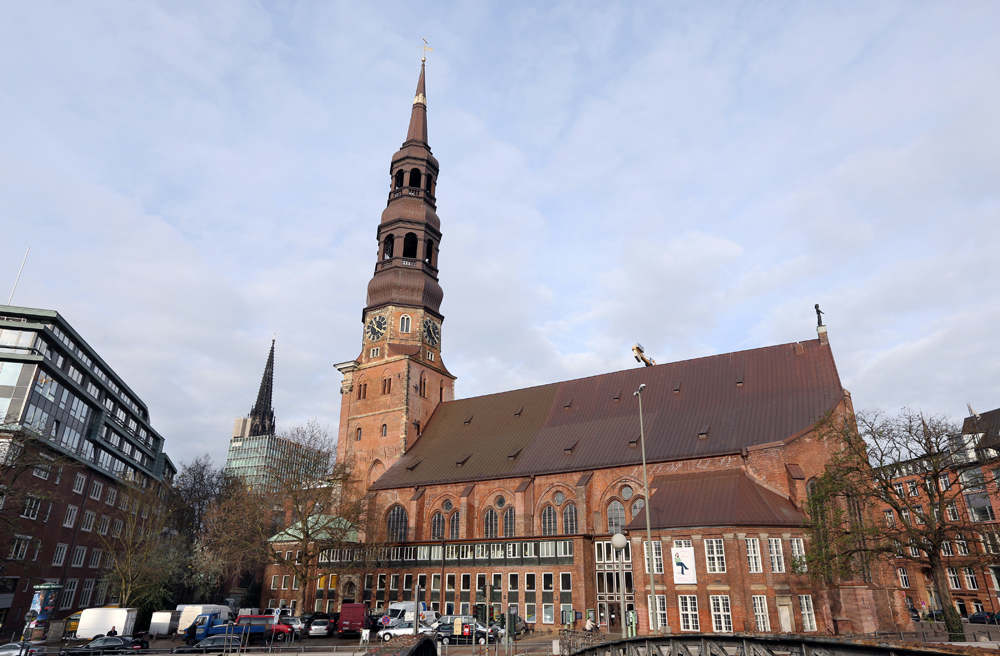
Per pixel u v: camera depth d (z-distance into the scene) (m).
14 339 65.75
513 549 61.62
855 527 40.94
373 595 69.31
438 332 93.06
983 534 39.06
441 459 77.81
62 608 67.69
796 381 60.91
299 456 67.75
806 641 18.55
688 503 51.12
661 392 68.56
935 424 40.56
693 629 46.09
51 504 64.31
